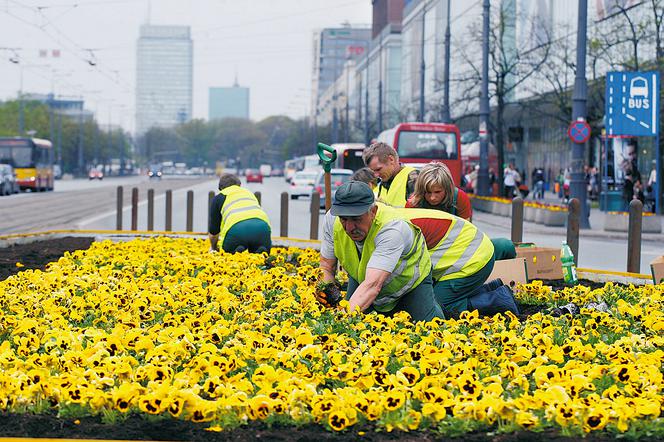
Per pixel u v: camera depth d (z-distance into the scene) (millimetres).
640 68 49469
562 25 63719
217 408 6270
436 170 11992
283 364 7586
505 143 94312
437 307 10664
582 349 8180
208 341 8398
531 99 78125
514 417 6203
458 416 6234
